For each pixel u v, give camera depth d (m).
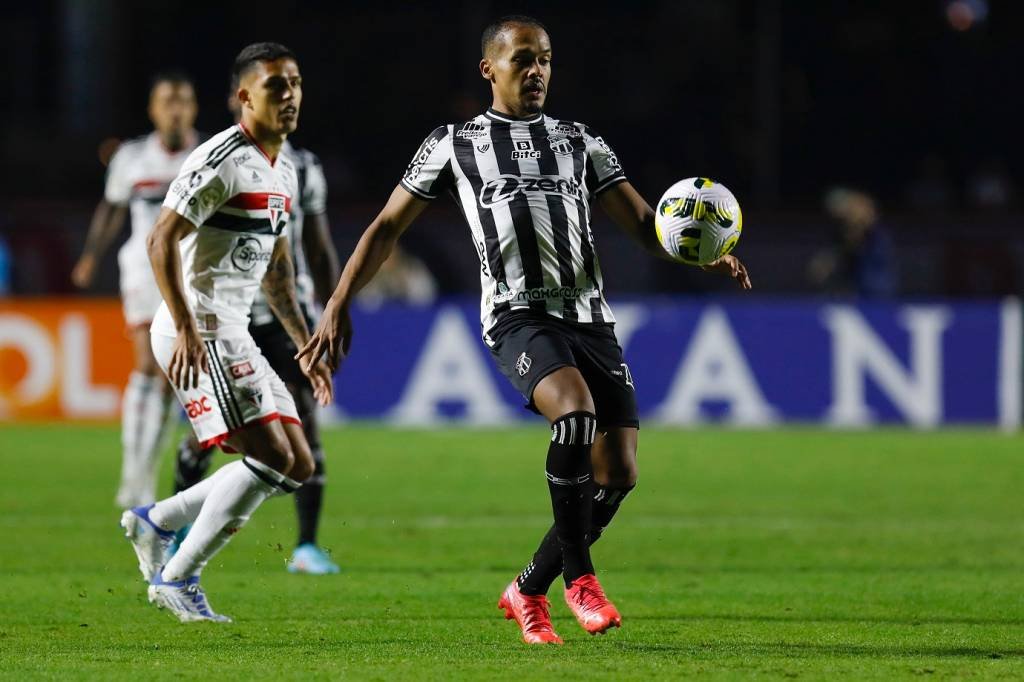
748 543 29.48
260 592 23.36
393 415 52.72
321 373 20.36
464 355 52.78
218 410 19.50
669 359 53.19
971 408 53.28
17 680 15.85
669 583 24.66
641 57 74.44
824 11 76.00
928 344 53.19
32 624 20.19
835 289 58.81
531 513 33.53
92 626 20.02
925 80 75.44
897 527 31.77
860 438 49.81
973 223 61.25
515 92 18.95
